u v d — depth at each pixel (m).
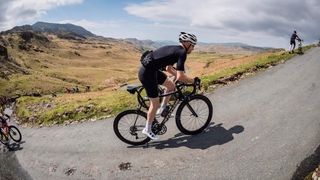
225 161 6.54
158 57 6.73
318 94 9.61
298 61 17.11
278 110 8.64
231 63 29.09
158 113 7.41
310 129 7.17
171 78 7.71
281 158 6.29
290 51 23.02
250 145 6.95
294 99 9.44
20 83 75.56
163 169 6.69
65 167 7.71
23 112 13.86
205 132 7.85
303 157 6.17
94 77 191.50
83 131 9.82
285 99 9.54
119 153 7.69
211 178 6.13
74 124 10.87
